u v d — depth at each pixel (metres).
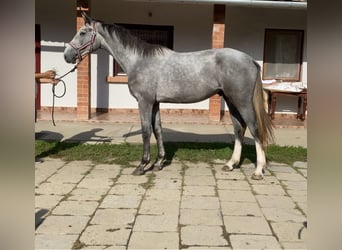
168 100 4.53
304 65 9.12
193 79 4.39
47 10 8.89
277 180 4.51
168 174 4.67
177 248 2.75
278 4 7.38
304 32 9.05
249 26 9.04
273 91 8.46
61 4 8.88
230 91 4.34
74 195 3.88
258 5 7.45
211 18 9.05
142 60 4.45
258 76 4.36
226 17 9.02
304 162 5.37
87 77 7.89
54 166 4.96
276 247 2.78
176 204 3.65
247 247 2.78
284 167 5.11
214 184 4.30
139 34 9.15
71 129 7.28
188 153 5.65
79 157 5.39
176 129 7.49
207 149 5.95
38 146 5.87
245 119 4.41
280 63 9.20
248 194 3.99
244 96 4.32
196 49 9.16
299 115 8.91
